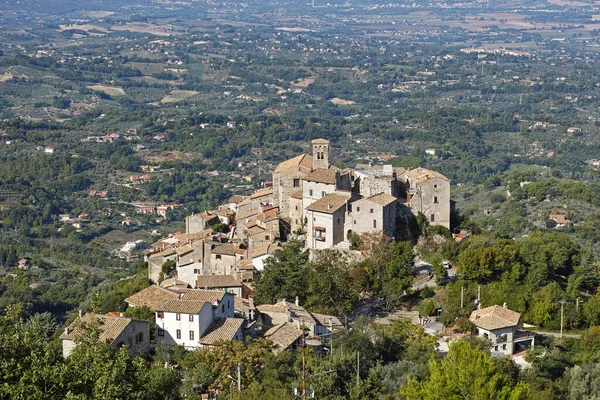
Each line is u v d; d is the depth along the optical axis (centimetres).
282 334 16338
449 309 18638
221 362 14650
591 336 17225
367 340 16175
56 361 10925
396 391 14325
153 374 13212
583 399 14150
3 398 10069
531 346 16950
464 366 11556
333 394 14138
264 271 19838
